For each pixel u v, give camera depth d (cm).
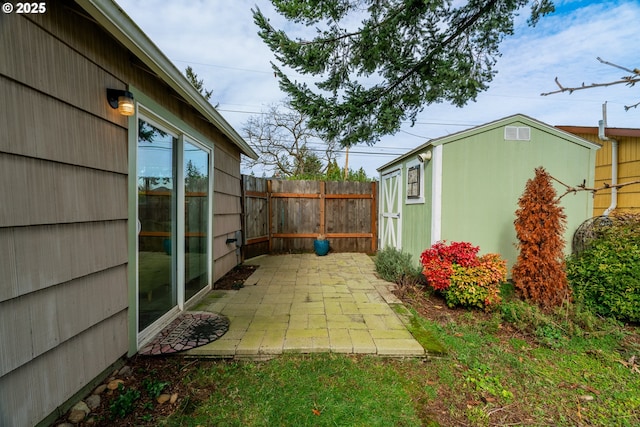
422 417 179
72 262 173
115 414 170
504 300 363
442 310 346
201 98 306
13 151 138
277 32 324
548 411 187
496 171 451
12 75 137
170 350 239
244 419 173
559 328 294
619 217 409
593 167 463
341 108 358
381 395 197
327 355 241
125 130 222
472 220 450
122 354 220
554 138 457
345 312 329
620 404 195
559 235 355
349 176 1338
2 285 133
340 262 617
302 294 396
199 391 196
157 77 262
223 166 476
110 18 169
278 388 201
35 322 149
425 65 340
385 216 703
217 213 446
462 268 341
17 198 140
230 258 527
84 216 181
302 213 743
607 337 284
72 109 172
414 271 468
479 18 310
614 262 329
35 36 148
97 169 193
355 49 337
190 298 351
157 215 282
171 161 309
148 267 266
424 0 279
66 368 168
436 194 445
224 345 247
